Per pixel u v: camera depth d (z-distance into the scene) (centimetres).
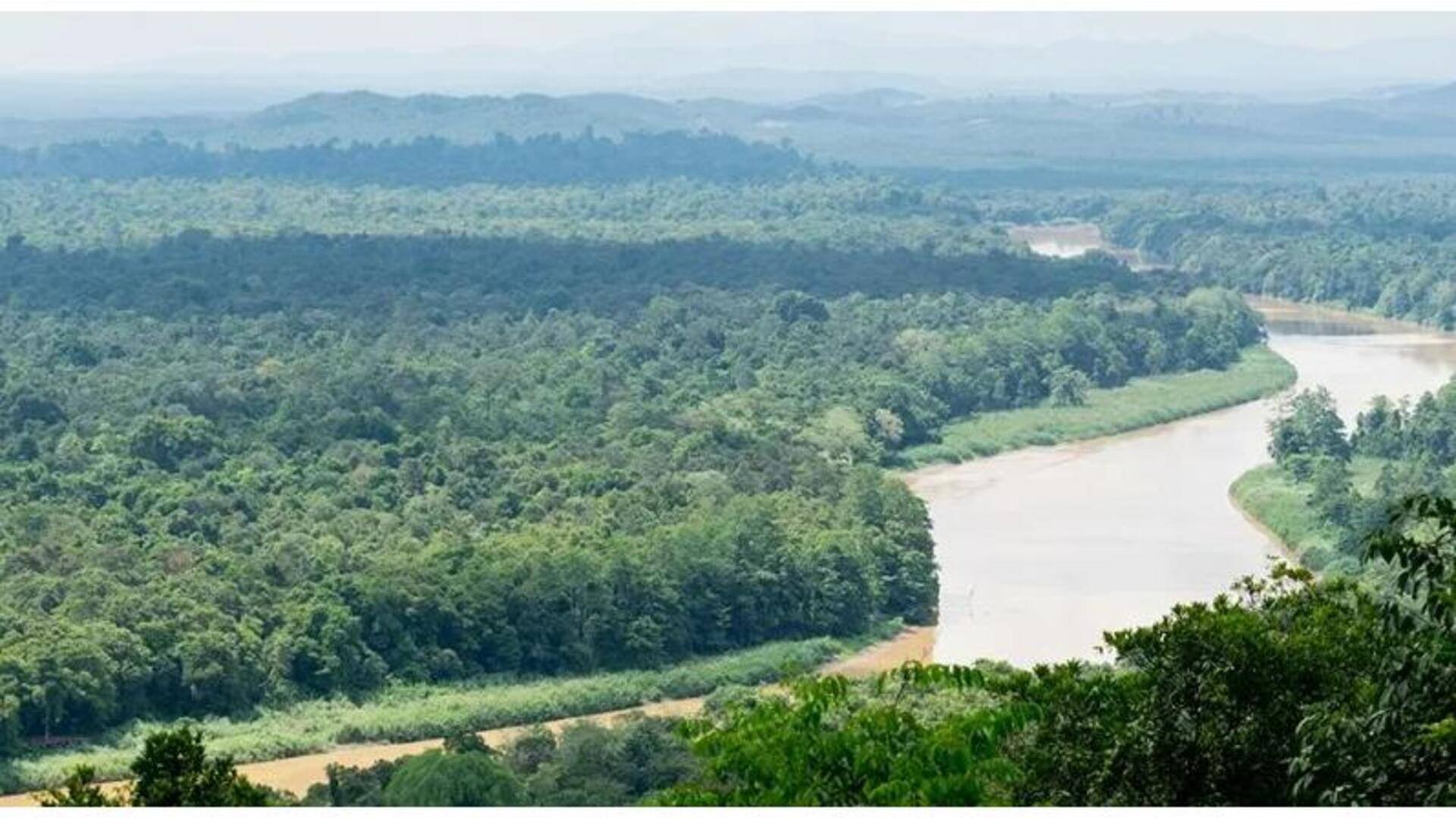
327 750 9956
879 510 13138
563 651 11306
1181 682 4056
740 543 12012
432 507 14088
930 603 12050
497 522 13862
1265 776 3994
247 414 17062
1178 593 11869
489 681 11112
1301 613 4406
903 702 6069
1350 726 3444
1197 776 4006
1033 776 4056
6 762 9475
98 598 10950
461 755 8056
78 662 9956
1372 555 3331
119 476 14650
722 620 11725
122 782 9269
